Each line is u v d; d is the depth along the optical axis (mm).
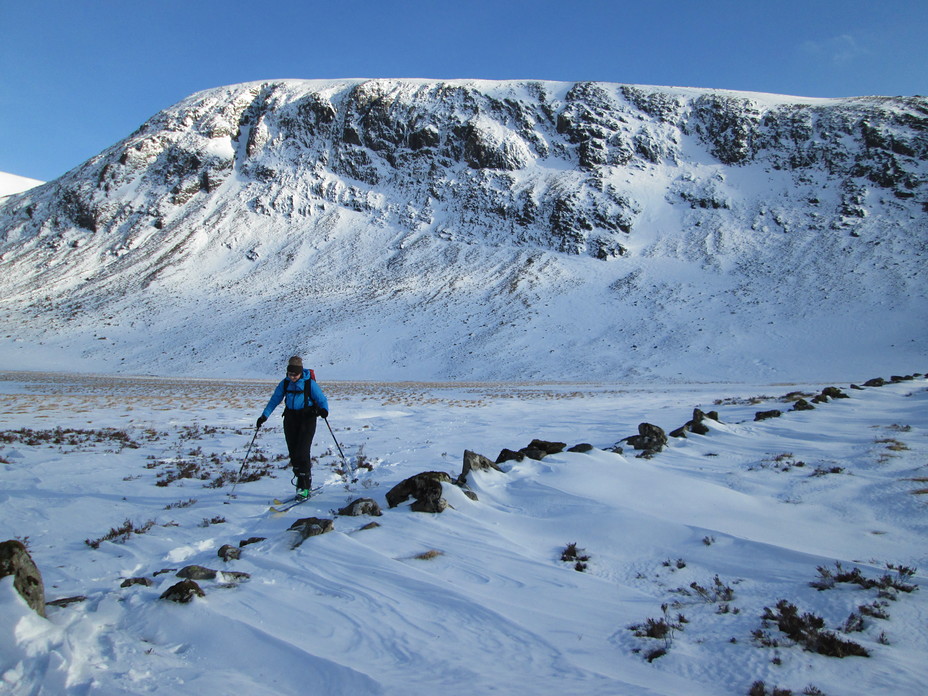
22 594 3275
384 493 6836
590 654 3225
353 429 15008
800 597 4000
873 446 8938
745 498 6375
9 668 2828
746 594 4098
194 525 5906
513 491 6648
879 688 2855
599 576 4492
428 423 16422
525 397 31109
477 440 12312
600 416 17469
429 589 4051
